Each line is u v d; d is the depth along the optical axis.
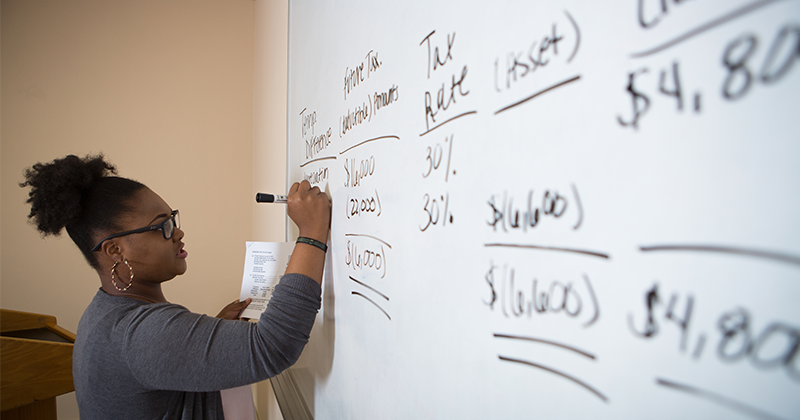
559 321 0.24
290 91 1.09
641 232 0.19
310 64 0.85
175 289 1.86
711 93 0.17
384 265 0.48
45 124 1.59
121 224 0.61
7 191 1.53
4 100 1.52
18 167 1.55
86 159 0.64
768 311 0.15
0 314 1.19
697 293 0.17
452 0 0.34
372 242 0.52
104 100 1.69
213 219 1.92
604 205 0.21
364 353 0.55
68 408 1.63
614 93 0.20
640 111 0.19
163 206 0.68
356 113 0.58
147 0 1.75
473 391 0.31
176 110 1.83
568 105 0.23
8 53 1.52
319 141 0.79
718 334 0.16
